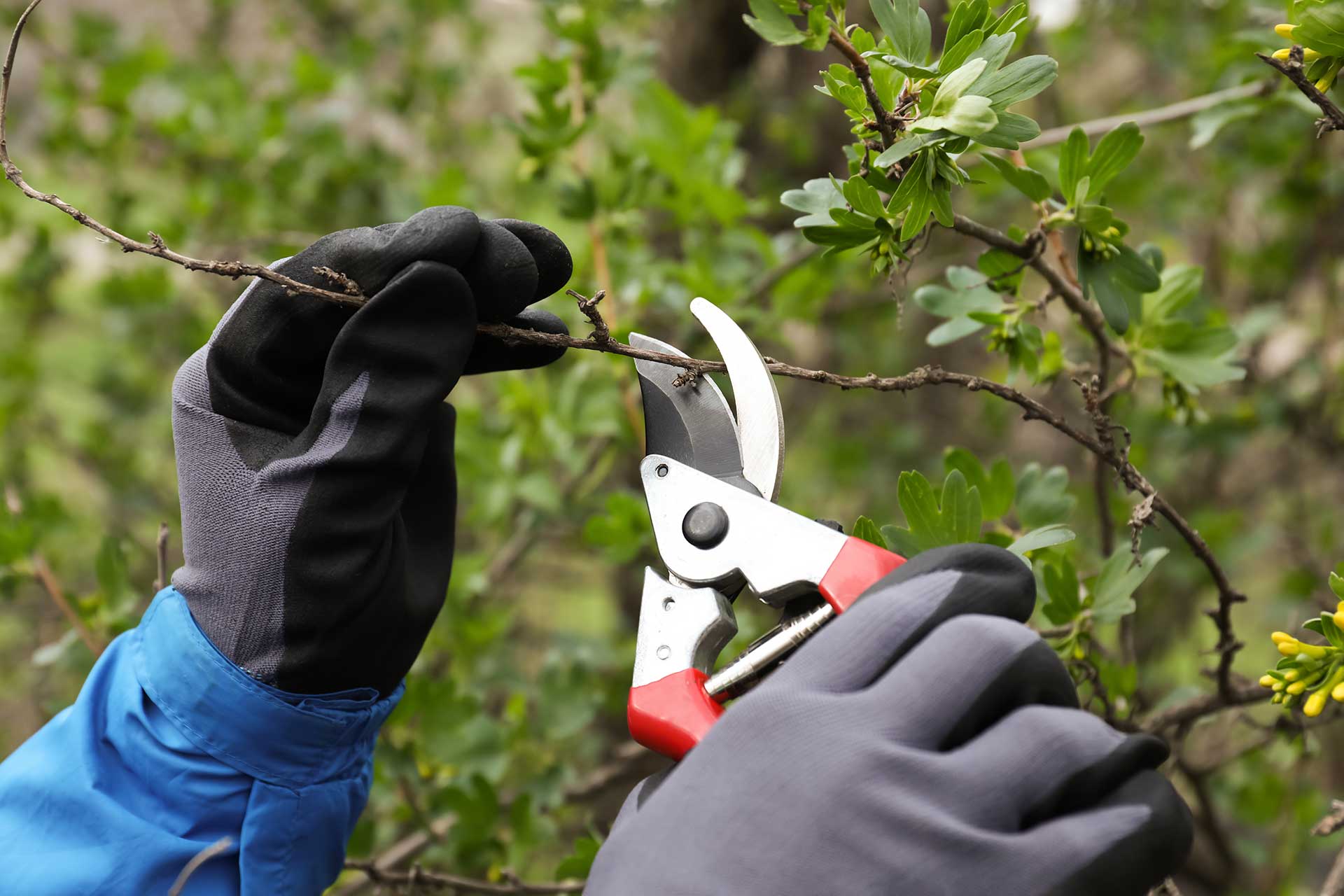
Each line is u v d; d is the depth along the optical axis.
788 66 3.48
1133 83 3.30
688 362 1.00
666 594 0.95
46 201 0.90
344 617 0.91
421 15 3.30
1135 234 3.00
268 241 2.74
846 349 3.31
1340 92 1.50
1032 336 1.28
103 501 3.07
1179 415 1.44
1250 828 2.58
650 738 0.91
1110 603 1.21
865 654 0.78
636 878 0.74
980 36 0.91
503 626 2.28
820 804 0.72
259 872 0.92
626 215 2.01
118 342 3.16
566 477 2.59
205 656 0.92
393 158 3.02
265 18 3.74
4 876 0.90
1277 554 2.95
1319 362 2.54
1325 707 1.47
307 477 0.90
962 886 0.68
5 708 2.85
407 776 1.74
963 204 2.99
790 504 2.92
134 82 2.78
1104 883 0.67
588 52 2.03
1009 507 1.31
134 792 0.93
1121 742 0.71
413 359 0.89
